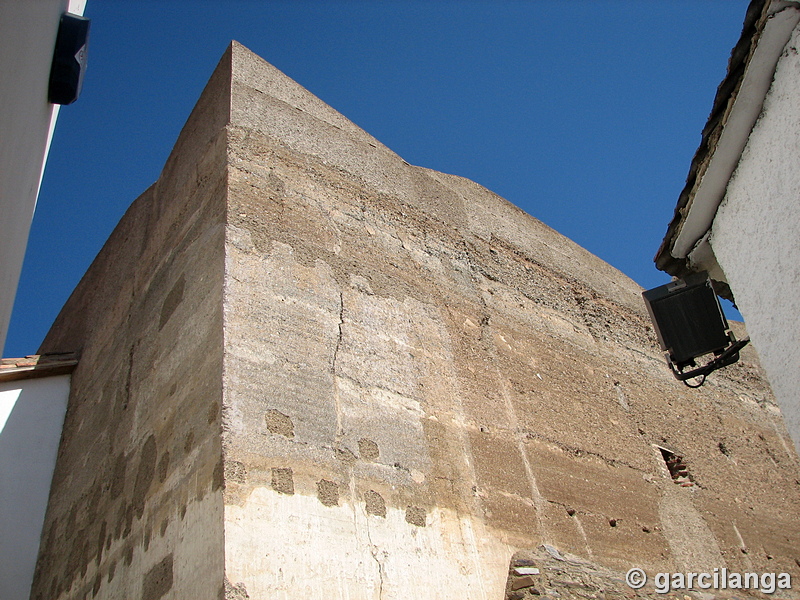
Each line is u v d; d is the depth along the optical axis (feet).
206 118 26.71
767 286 14.16
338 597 16.62
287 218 23.24
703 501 29.84
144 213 29.96
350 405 20.26
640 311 38.11
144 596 18.12
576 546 23.44
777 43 13.74
